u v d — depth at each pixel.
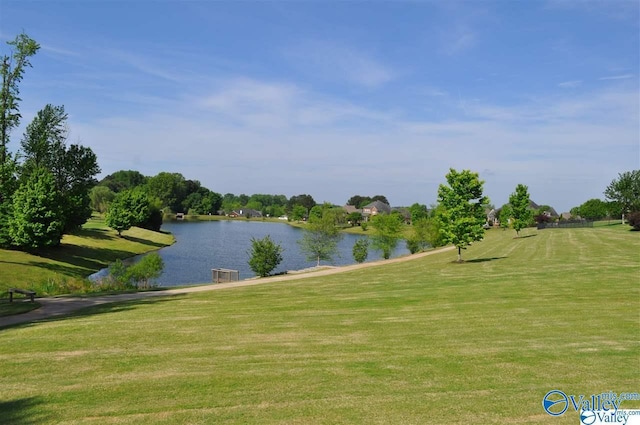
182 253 70.81
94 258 58.25
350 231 127.94
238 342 13.30
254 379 10.02
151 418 8.09
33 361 11.70
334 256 69.44
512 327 14.22
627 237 51.12
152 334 14.48
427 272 31.28
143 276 36.69
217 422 7.88
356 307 18.53
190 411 8.36
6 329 16.03
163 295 24.64
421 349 12.02
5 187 41.28
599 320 14.86
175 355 12.04
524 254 40.69
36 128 52.44
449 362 10.85
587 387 9.16
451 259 42.09
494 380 9.62
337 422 7.80
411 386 9.38
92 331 15.02
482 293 20.62
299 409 8.34
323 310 18.09
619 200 86.25
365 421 7.81
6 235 49.41
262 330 14.80
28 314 19.50
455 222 37.81
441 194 38.78
